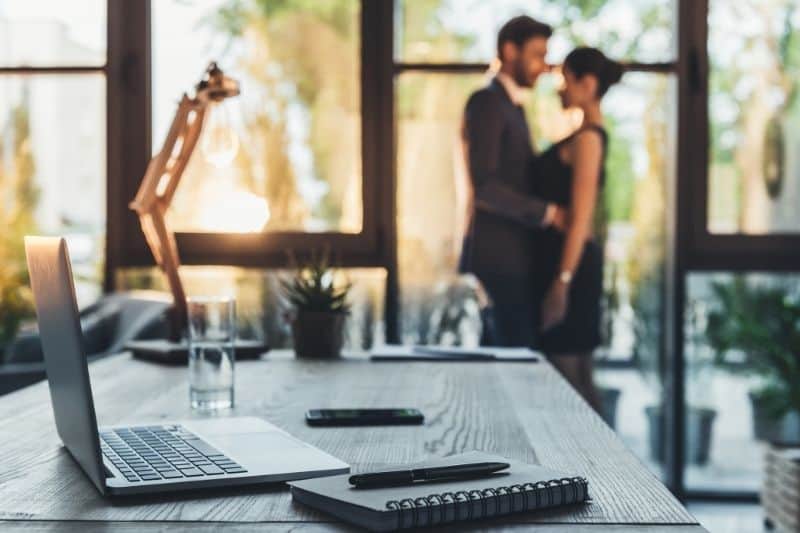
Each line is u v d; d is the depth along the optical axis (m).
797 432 4.03
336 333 2.53
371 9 3.99
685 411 4.04
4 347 4.09
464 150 3.85
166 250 2.52
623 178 4.03
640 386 4.05
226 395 1.71
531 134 3.96
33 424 1.54
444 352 2.54
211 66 2.45
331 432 1.47
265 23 4.05
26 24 4.08
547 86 3.97
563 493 1.04
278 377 2.14
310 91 4.04
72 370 1.11
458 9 4.00
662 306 4.04
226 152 2.51
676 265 3.96
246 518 1.00
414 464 1.10
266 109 4.05
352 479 1.04
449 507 0.97
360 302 4.03
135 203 2.52
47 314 1.23
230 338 1.71
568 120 3.94
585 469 1.21
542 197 3.73
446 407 1.71
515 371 2.24
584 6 4.00
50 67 4.07
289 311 2.57
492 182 3.73
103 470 1.07
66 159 4.10
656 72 3.98
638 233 4.03
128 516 1.01
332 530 0.96
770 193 3.99
